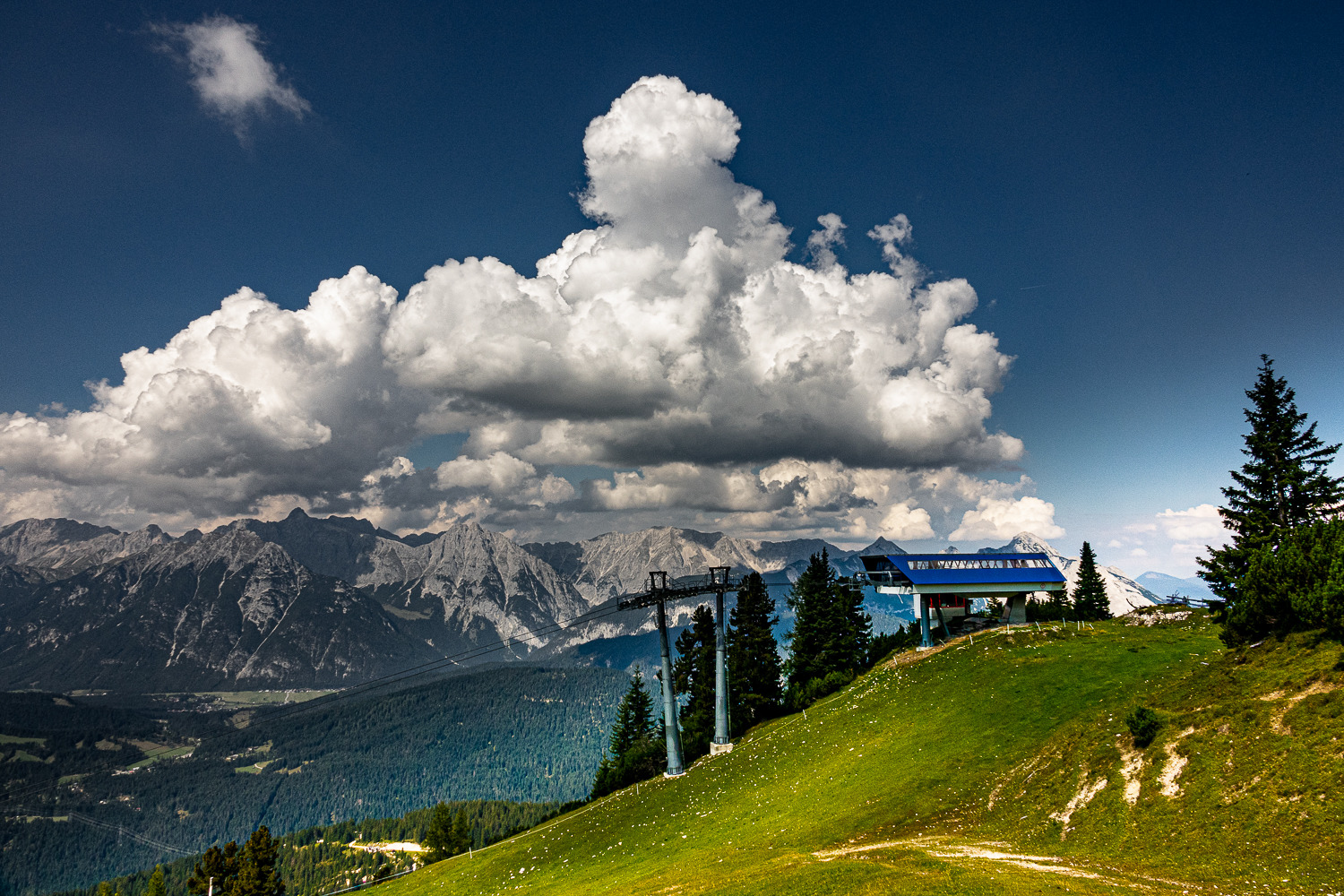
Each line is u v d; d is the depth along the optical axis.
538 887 67.50
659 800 84.75
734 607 129.00
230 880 118.12
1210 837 37.03
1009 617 98.06
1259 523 78.56
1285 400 81.12
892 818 52.72
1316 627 48.06
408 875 100.19
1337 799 34.47
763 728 106.12
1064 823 44.31
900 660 96.56
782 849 52.66
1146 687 57.78
